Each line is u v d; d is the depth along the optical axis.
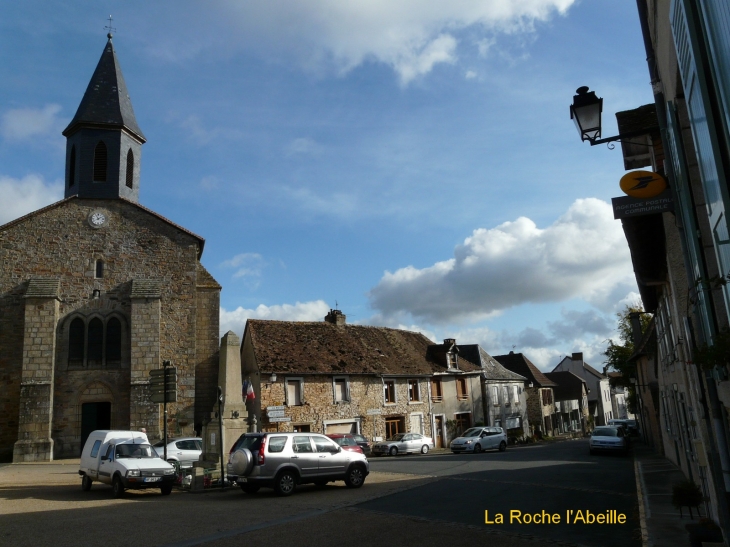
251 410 28.92
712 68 4.31
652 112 10.16
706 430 8.06
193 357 31.09
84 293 30.08
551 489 14.73
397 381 37.81
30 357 27.62
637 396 36.03
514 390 48.88
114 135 32.75
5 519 11.41
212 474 17.69
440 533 9.40
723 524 7.43
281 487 14.41
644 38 7.04
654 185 7.00
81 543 9.02
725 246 4.68
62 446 28.08
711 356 4.74
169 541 9.10
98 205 31.39
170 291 31.53
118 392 29.34
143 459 15.70
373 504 12.69
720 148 4.34
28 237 29.94
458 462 24.25
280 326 36.16
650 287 13.46
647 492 13.44
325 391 33.53
